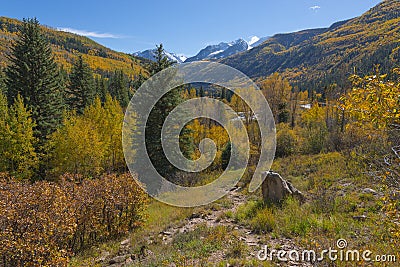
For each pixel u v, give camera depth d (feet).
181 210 33.88
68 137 65.16
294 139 76.64
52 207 19.65
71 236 21.58
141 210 31.48
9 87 78.33
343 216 22.85
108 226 28.27
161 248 21.21
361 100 10.96
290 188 30.12
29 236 17.20
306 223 21.66
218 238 20.65
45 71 76.13
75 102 106.73
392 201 11.46
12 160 60.39
